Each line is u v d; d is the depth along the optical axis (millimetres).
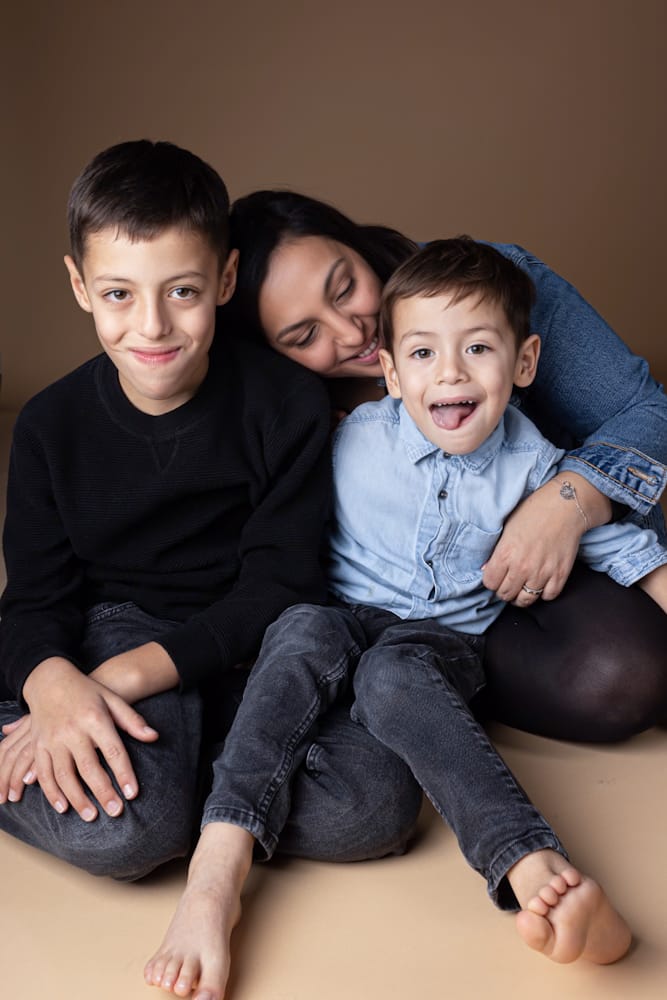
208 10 5395
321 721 1550
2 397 5223
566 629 1732
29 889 1452
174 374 1587
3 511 3031
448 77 5598
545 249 5797
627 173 5703
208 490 1686
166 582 1719
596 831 1527
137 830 1392
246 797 1382
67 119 5266
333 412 1922
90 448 1684
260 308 1769
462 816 1354
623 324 5871
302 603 1655
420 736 1435
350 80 5578
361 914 1384
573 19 5543
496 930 1350
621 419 1834
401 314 1665
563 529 1708
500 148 5680
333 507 1793
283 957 1309
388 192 5711
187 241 1536
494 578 1728
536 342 1731
